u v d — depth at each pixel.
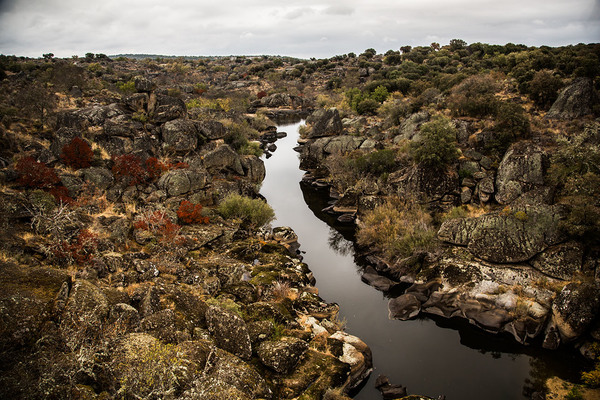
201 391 11.48
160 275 20.27
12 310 12.59
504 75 54.66
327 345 18.16
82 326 13.14
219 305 18.53
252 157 46.25
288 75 140.50
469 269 23.88
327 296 24.97
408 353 19.67
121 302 16.30
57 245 18.94
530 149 29.38
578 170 26.25
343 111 73.81
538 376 17.86
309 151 54.34
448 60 103.06
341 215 37.94
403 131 46.44
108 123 35.16
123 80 89.94
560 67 48.81
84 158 29.47
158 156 37.16
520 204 25.78
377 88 74.81
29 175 24.41
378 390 17.23
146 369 11.37
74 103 44.12
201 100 76.06
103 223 24.36
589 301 18.86
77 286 14.81
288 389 14.86
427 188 32.19
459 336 20.97
